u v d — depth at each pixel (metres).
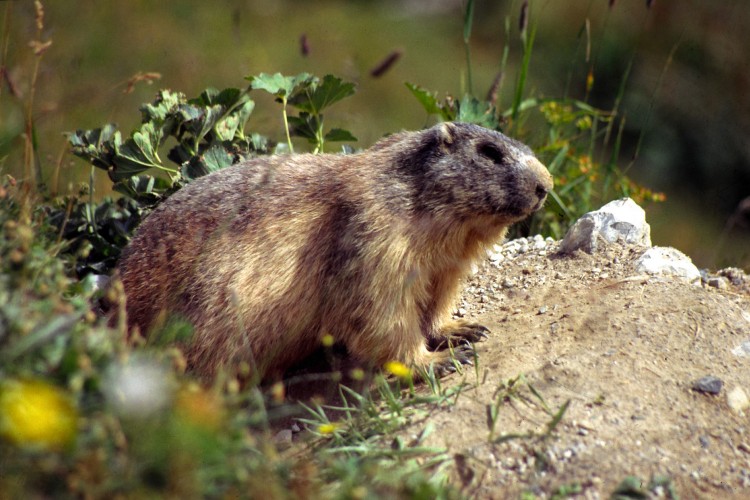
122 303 7.50
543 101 14.23
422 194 9.47
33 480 5.74
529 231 13.27
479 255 10.12
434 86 27.16
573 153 14.92
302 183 9.82
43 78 17.70
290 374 10.09
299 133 12.13
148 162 10.80
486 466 7.34
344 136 12.23
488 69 28.38
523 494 6.98
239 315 8.79
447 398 8.30
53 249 8.26
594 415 7.87
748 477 7.40
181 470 5.83
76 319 6.72
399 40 30.53
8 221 7.61
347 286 9.34
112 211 11.34
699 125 24.19
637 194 14.04
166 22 27.19
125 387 6.15
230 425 6.42
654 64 25.70
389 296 9.28
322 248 9.56
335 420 9.09
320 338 9.79
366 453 7.40
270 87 11.16
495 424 7.82
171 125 11.11
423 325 10.20
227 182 9.88
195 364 9.24
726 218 22.05
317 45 28.91
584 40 27.36
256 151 11.70
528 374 8.52
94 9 25.52
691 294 9.76
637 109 24.44
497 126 12.61
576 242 11.21
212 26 28.16
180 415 6.11
